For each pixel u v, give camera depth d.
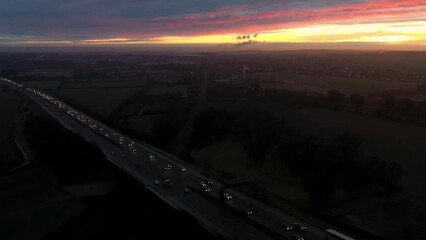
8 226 117.62
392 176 146.88
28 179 159.75
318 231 107.50
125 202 138.38
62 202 136.50
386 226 116.50
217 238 99.69
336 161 156.62
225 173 164.50
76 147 179.25
